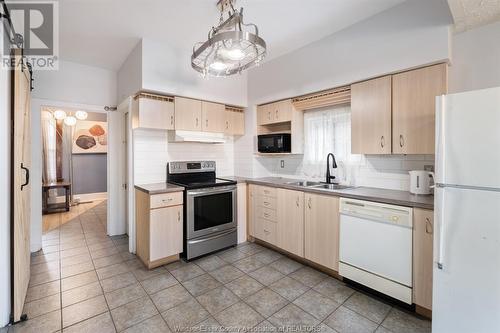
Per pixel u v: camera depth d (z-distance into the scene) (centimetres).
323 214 253
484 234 140
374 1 213
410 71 214
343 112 297
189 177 341
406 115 216
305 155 338
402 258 194
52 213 512
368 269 215
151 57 279
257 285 234
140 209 288
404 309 197
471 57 203
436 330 159
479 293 143
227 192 323
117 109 372
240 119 379
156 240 267
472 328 146
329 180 300
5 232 172
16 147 179
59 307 199
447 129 151
